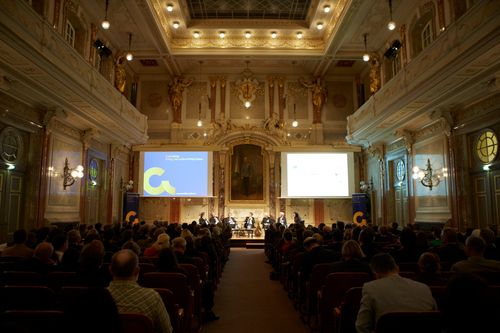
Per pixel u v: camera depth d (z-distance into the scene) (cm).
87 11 1360
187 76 2075
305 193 1956
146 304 292
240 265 1241
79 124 1363
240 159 2078
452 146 1173
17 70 895
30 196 1120
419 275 390
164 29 1592
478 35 803
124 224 1241
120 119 1415
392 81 1270
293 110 2083
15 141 1072
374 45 1638
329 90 2091
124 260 298
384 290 296
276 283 938
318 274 546
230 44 1745
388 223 1658
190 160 1955
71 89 1035
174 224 1055
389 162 1686
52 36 935
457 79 935
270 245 1250
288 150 1981
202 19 1655
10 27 761
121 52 1688
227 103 2081
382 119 1347
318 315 521
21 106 1070
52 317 255
